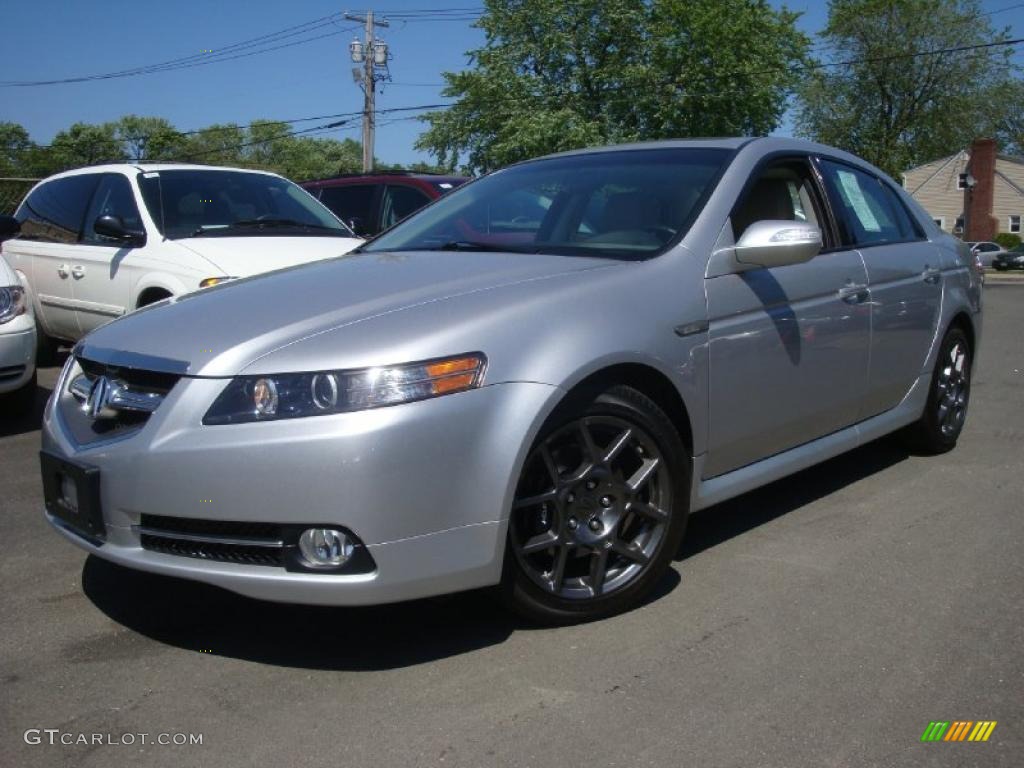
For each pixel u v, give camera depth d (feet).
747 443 12.34
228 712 8.95
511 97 115.24
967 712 8.89
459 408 9.23
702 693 9.20
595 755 8.20
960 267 17.47
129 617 11.01
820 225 14.16
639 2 115.85
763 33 116.98
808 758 8.16
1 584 12.00
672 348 10.93
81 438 10.25
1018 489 15.62
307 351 9.27
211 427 9.17
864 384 14.49
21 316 19.66
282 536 9.07
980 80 172.45
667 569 11.25
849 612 10.98
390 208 31.17
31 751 8.34
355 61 102.63
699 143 13.93
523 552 9.99
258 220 23.73
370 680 9.51
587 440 10.27
